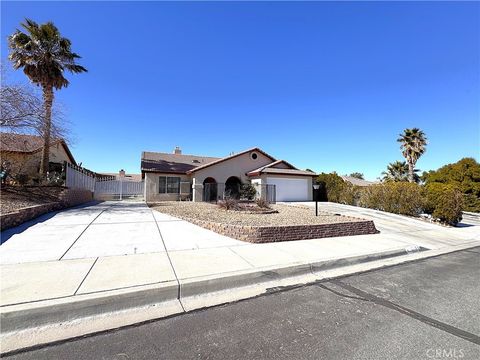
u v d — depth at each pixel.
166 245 6.44
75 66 18.20
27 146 15.18
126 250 5.88
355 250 6.75
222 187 22.69
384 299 4.07
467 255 7.48
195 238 7.30
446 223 14.05
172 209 13.47
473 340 2.97
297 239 7.75
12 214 7.86
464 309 3.77
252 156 24.22
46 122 12.89
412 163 32.84
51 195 12.54
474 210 25.52
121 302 3.60
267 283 4.68
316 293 4.26
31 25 16.62
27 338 2.88
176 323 3.24
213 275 4.46
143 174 24.06
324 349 2.75
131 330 3.07
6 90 11.48
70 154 27.12
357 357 2.63
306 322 3.31
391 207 16.86
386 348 2.79
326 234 8.38
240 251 6.13
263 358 2.59
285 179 23.05
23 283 3.90
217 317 3.41
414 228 11.65
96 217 10.34
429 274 5.46
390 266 6.02
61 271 4.45
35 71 16.56
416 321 3.39
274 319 3.38
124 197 26.00
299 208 15.36
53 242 6.35
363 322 3.33
